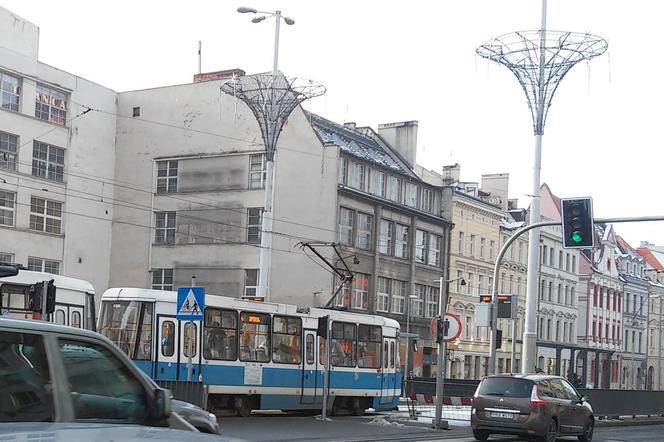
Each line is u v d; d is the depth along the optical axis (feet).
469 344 208.44
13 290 69.67
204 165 173.47
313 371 91.76
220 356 81.76
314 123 173.88
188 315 65.72
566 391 72.49
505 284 228.63
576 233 76.84
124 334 78.33
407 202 186.80
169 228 176.35
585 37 102.68
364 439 65.21
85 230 172.96
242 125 170.19
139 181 179.52
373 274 172.55
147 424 21.16
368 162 172.24
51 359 19.20
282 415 92.12
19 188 156.15
